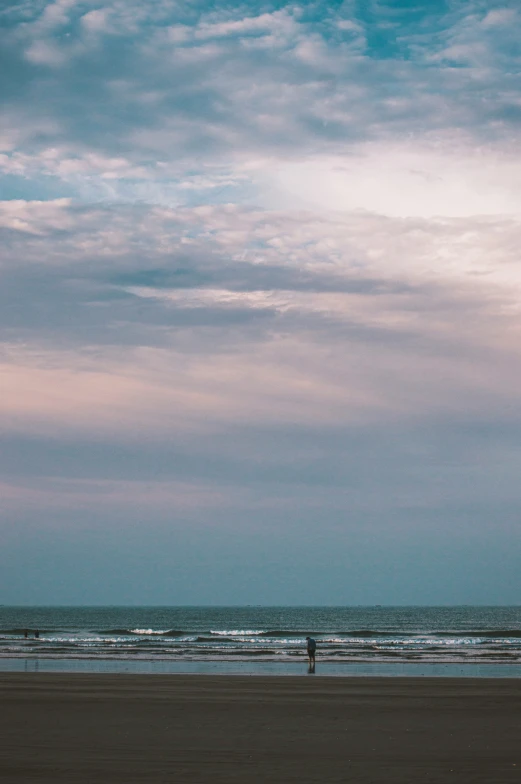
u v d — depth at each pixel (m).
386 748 15.35
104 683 29.11
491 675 33.81
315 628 121.06
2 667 38.66
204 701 23.61
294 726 18.47
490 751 15.05
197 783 12.06
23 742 15.93
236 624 141.38
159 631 98.38
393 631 97.56
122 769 13.12
